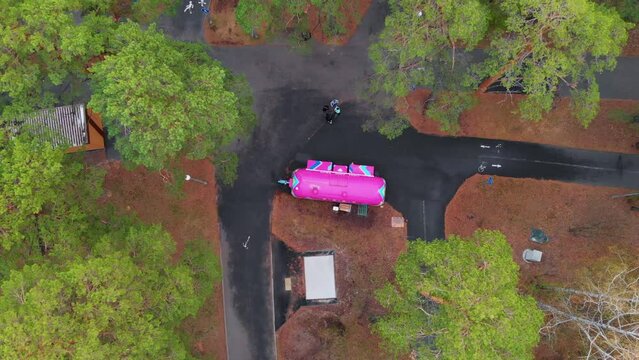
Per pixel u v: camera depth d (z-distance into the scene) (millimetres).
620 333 26219
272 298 37469
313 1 30531
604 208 36312
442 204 37219
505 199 36875
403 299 28438
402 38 27750
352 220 37312
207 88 25797
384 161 37594
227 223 37750
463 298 23750
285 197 37688
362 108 37688
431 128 37312
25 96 27000
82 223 28812
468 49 27938
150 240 27328
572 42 26359
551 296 33375
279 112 38000
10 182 24078
